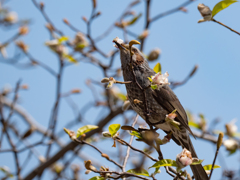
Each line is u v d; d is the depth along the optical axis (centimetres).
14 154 1181
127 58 1011
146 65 1018
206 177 830
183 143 995
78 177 1252
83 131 776
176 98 1016
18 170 1177
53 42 1266
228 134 1109
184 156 679
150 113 981
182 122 976
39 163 1394
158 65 931
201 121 1262
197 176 835
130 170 769
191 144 993
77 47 1294
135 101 762
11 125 1333
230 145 1073
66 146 1312
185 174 684
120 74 1373
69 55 1283
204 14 765
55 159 1311
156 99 977
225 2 755
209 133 1255
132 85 992
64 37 1259
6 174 1141
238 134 1105
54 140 1275
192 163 684
